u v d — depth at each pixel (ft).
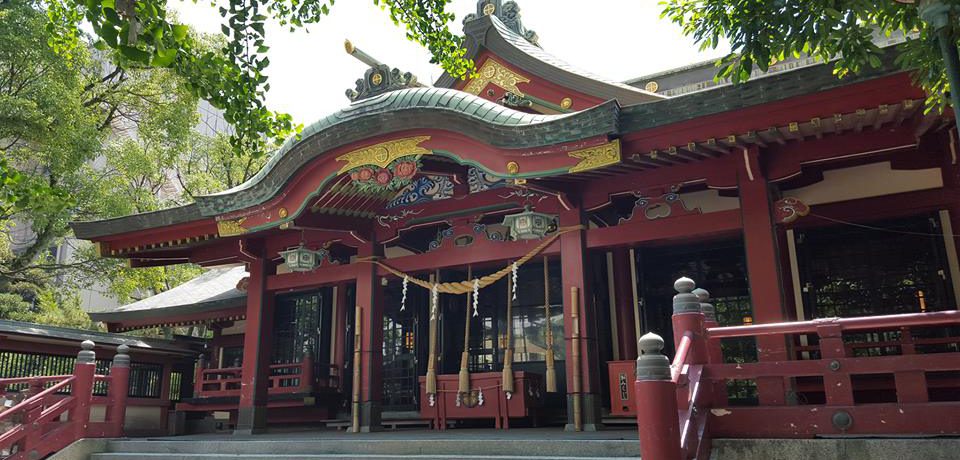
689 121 27.30
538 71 38.68
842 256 33.99
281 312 52.90
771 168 29.35
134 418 46.96
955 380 28.19
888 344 28.99
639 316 38.96
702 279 38.42
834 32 18.81
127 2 16.30
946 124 26.05
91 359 36.40
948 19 13.69
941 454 17.29
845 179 32.60
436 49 29.14
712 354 20.93
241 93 21.76
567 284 32.68
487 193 36.73
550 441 24.58
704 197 36.96
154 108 61.98
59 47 26.43
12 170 26.13
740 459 19.02
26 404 32.63
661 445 15.60
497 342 43.73
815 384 31.45
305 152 34.53
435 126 31.53
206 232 40.91
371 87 38.50
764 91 25.50
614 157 28.19
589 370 31.48
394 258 39.40
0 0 52.47
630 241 31.96
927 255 32.12
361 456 26.99
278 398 46.03
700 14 21.24
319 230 41.14
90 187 56.85
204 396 48.52
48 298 74.79
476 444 25.96
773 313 27.53
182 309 53.98
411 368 46.52
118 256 45.29
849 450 18.12
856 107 24.75
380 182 33.58
